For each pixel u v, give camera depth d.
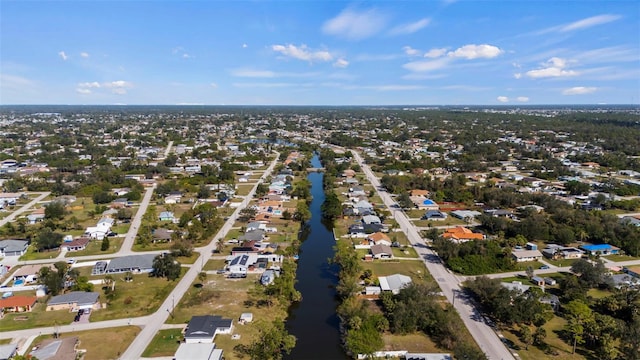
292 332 83.31
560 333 81.56
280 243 130.88
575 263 104.75
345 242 132.75
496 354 74.12
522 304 82.81
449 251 117.25
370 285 100.88
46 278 94.44
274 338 72.69
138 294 96.50
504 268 111.62
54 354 69.75
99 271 108.06
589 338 77.06
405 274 108.12
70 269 105.56
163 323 84.06
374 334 75.94
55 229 143.25
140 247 127.50
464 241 126.62
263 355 71.12
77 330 81.12
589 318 81.38
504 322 85.06
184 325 83.38
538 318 80.69
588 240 133.88
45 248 124.94
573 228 136.75
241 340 78.44
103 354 73.12
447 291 98.62
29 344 76.31
